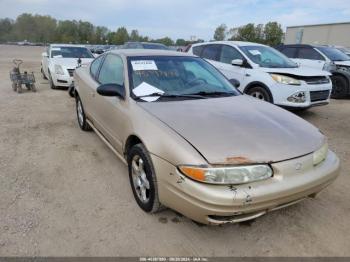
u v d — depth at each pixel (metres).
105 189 3.50
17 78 9.13
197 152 2.43
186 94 3.58
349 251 2.63
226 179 2.32
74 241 2.64
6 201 3.21
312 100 6.53
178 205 2.52
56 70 9.62
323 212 3.17
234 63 7.12
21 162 4.17
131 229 2.82
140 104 3.24
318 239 2.76
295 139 2.76
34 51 43.72
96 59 4.98
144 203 3.01
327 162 2.87
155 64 3.87
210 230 2.84
